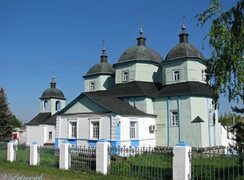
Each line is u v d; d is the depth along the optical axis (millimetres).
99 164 15695
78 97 29688
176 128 30109
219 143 30484
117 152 15609
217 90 12203
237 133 13508
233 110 13953
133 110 29781
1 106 37562
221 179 12508
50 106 47469
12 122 39875
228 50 11992
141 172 14430
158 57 35906
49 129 44062
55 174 16031
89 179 14656
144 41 35562
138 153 15109
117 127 26969
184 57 31297
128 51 35000
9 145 20859
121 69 34938
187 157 12664
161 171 13703
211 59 12430
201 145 28484
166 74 32719
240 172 12250
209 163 12602
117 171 15211
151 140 30484
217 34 12195
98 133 28125
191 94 29547
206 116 29875
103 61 39688
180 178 12609
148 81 33812
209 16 12633
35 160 19000
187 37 33156
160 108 31375
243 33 11977
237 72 11742
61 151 17578
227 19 12562
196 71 31312
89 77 39844
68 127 30297
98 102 28156
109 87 38625
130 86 33156
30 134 45562
